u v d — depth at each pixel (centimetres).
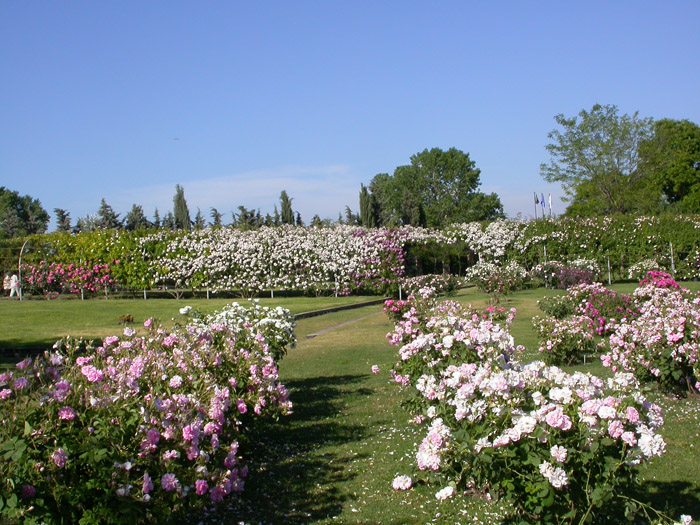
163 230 2641
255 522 445
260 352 689
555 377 390
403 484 480
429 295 1266
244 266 2542
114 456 341
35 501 313
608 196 4594
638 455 338
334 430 705
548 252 3177
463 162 6481
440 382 496
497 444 342
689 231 3008
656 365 741
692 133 5294
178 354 521
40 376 391
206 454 403
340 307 2169
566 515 346
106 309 1969
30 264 2556
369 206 5212
